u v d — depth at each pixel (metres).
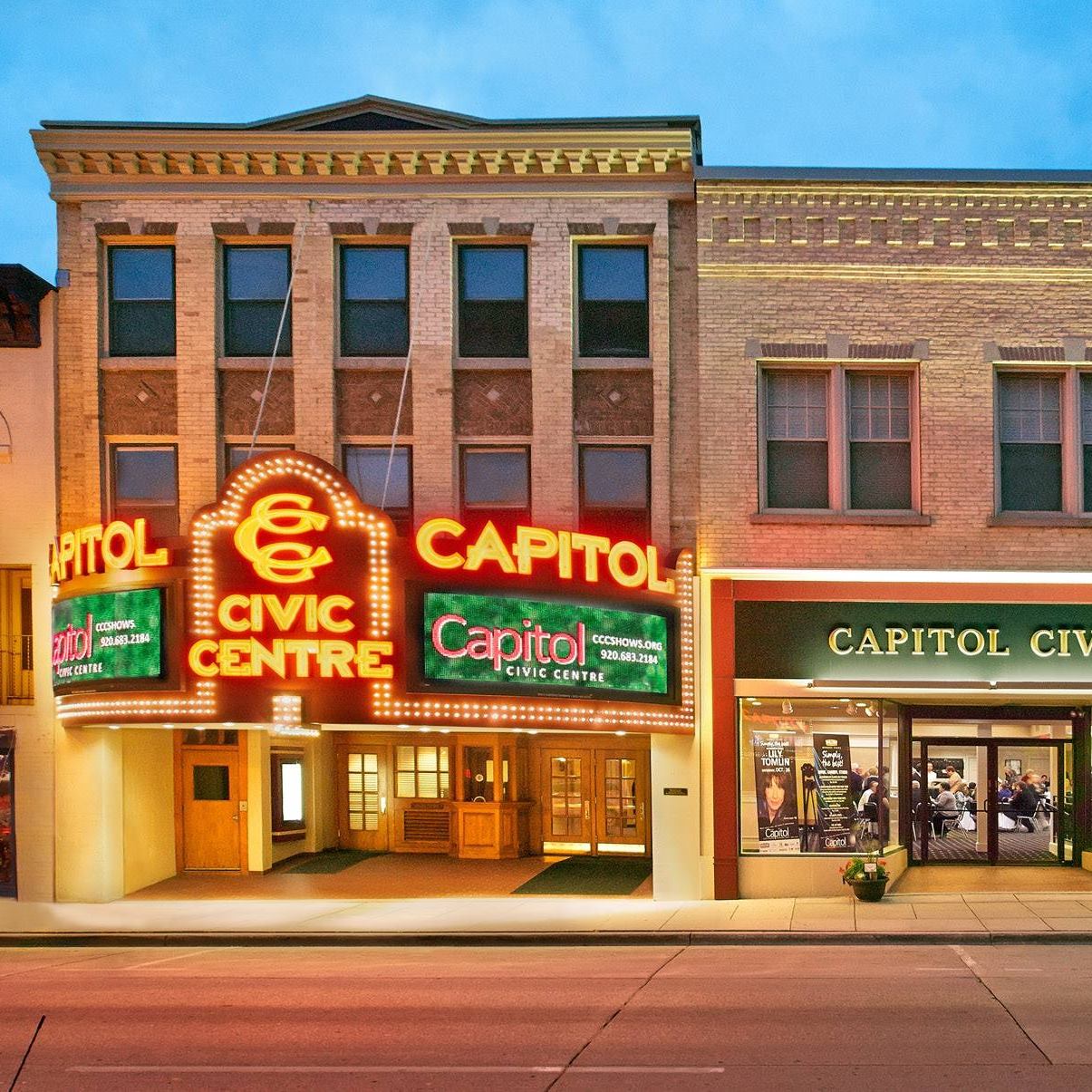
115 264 19.47
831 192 18.89
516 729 17.03
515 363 19.03
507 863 22.19
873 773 18.61
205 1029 10.20
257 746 21.22
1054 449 19.06
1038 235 18.94
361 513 16.80
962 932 14.73
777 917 16.14
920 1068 8.50
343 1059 9.11
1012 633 18.59
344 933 15.41
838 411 18.86
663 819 18.34
